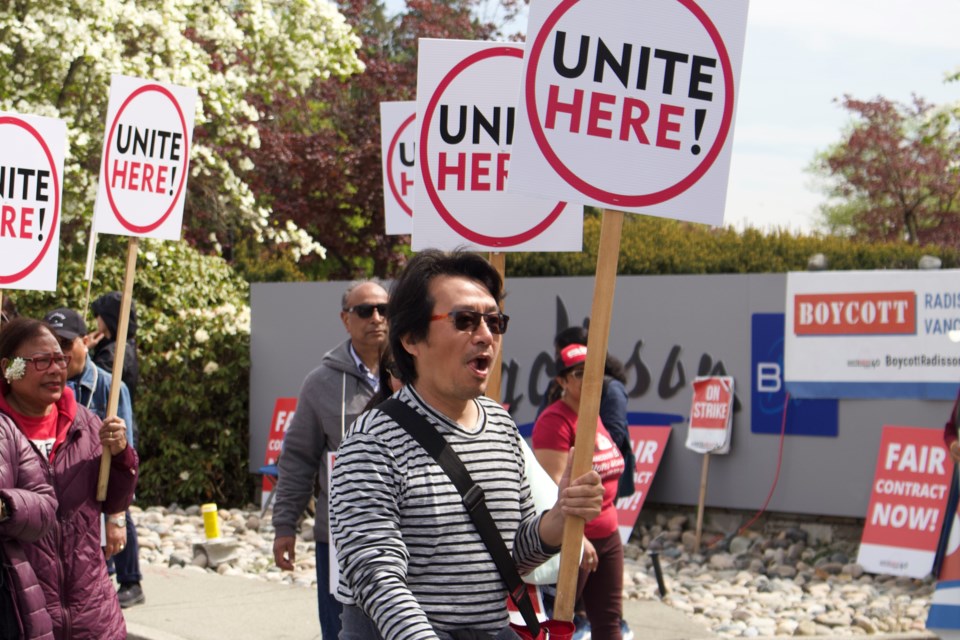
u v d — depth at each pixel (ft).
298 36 57.36
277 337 42.06
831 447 33.58
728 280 35.14
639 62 10.91
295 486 17.65
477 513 10.09
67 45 45.75
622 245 50.16
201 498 42.50
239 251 73.97
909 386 32.58
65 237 50.16
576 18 10.80
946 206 90.74
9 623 14.39
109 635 15.34
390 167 19.39
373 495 9.84
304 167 69.51
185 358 42.14
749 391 34.78
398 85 74.28
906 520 31.35
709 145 11.05
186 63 51.49
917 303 32.50
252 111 54.65
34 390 15.11
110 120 17.97
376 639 10.14
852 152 91.09
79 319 23.36
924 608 27.99
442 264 10.61
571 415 18.99
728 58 11.06
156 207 18.37
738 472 34.86
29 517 14.28
